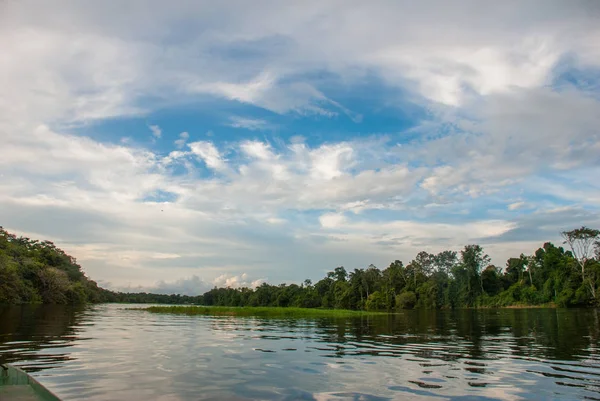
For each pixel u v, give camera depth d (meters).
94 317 40.00
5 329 22.97
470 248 114.75
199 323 32.53
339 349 16.05
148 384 9.50
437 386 9.55
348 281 135.12
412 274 127.75
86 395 8.45
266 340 19.27
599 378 10.49
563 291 94.12
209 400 8.20
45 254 113.50
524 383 9.89
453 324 33.09
